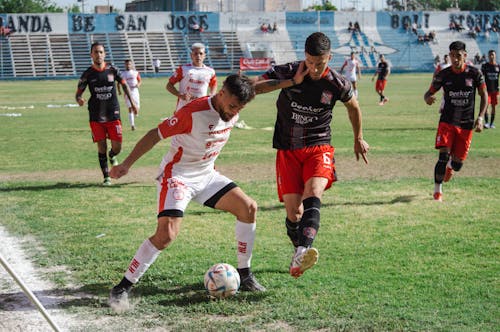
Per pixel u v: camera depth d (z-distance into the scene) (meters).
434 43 66.56
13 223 7.83
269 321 4.79
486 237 7.03
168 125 4.99
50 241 7.03
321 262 6.18
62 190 9.95
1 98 33.66
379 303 5.11
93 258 6.39
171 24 62.16
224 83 4.93
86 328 4.72
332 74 5.64
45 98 33.56
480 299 5.18
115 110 10.56
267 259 6.31
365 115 23.30
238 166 12.18
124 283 5.09
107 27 60.53
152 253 5.07
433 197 9.13
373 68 63.34
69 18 59.34
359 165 12.18
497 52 68.62
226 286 5.23
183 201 5.12
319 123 5.84
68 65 57.56
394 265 6.07
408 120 21.39
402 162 12.49
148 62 60.19
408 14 67.44
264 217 8.05
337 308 5.01
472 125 9.17
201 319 4.86
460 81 9.00
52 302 5.26
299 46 64.12
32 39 58.16
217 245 6.80
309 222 5.25
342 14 66.44
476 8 97.50
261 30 64.31
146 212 8.42
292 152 5.88
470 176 10.95
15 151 14.57
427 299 5.19
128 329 4.70
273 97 35.47
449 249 6.59
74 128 19.64
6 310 5.10
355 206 8.63
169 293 5.40
